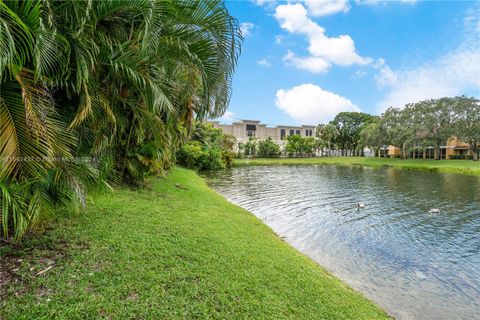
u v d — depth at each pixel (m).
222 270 3.02
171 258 3.07
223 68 3.58
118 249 3.07
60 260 2.65
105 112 3.15
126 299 2.19
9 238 2.87
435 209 9.16
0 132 1.96
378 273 4.54
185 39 3.29
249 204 9.73
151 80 3.15
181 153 19.75
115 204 4.96
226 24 3.34
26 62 2.09
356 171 23.97
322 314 2.60
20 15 1.90
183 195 7.57
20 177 2.19
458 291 3.99
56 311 1.93
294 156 43.41
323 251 5.49
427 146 29.89
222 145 29.02
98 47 2.82
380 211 8.95
